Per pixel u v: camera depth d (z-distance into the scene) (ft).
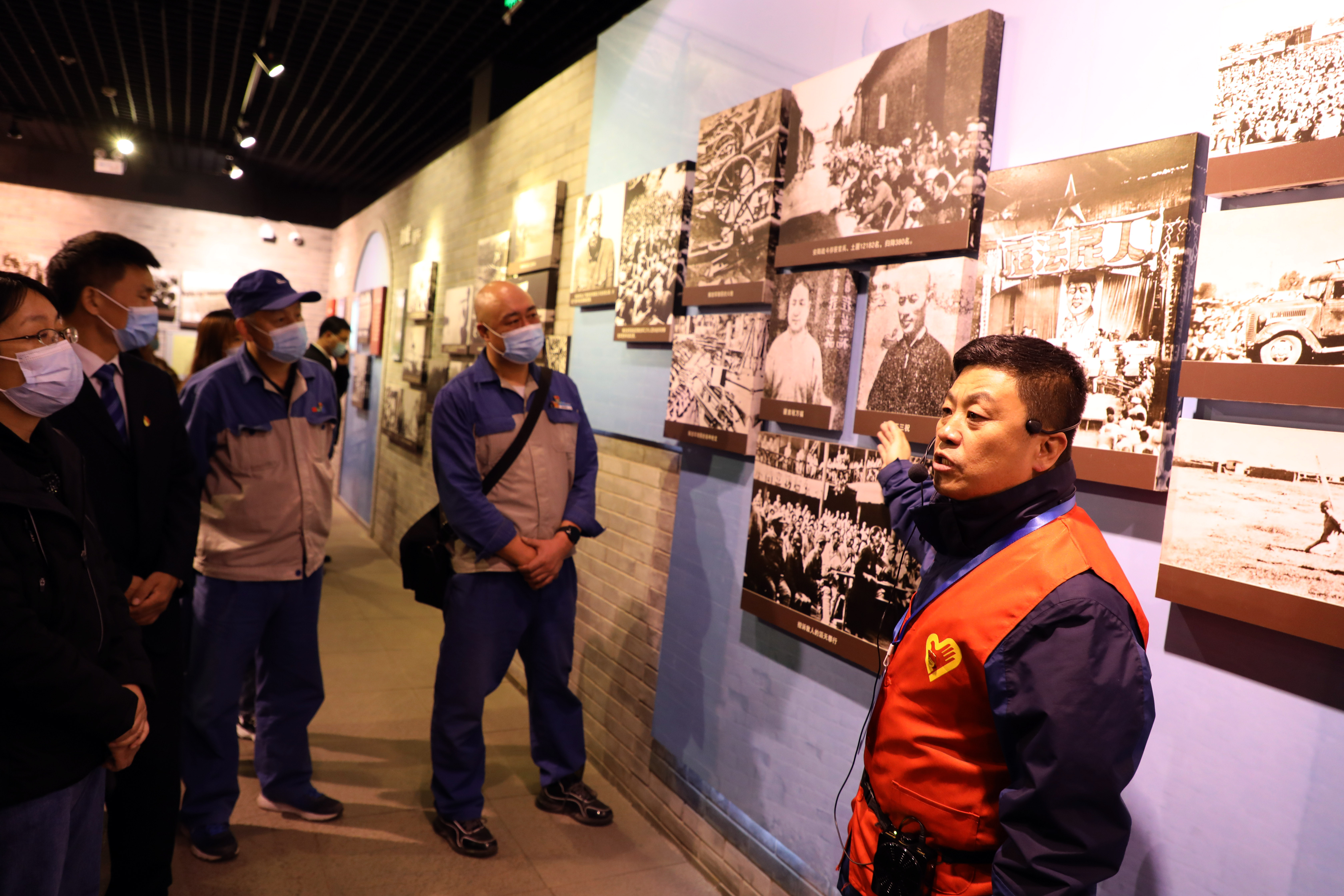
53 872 4.30
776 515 7.14
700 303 8.45
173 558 6.54
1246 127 4.01
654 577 9.41
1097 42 4.86
